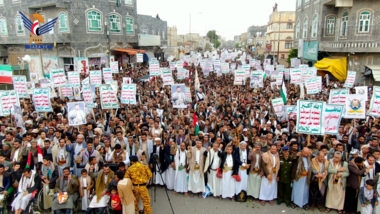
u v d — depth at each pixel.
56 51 34.31
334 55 28.09
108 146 9.35
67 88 16.81
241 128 10.73
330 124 9.00
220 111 14.78
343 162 8.12
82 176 8.23
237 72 19.00
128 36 39.94
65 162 9.16
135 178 7.82
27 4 34.22
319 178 8.16
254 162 8.78
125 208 7.46
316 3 30.09
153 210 8.49
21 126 12.29
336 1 24.81
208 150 9.17
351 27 25.02
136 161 7.97
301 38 35.50
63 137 9.34
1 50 39.50
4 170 8.77
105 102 12.41
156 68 20.25
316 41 29.92
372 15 23.59
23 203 8.24
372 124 12.02
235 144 9.35
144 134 9.63
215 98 16.89
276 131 11.37
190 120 12.30
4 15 37.31
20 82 14.62
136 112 13.91
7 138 10.22
